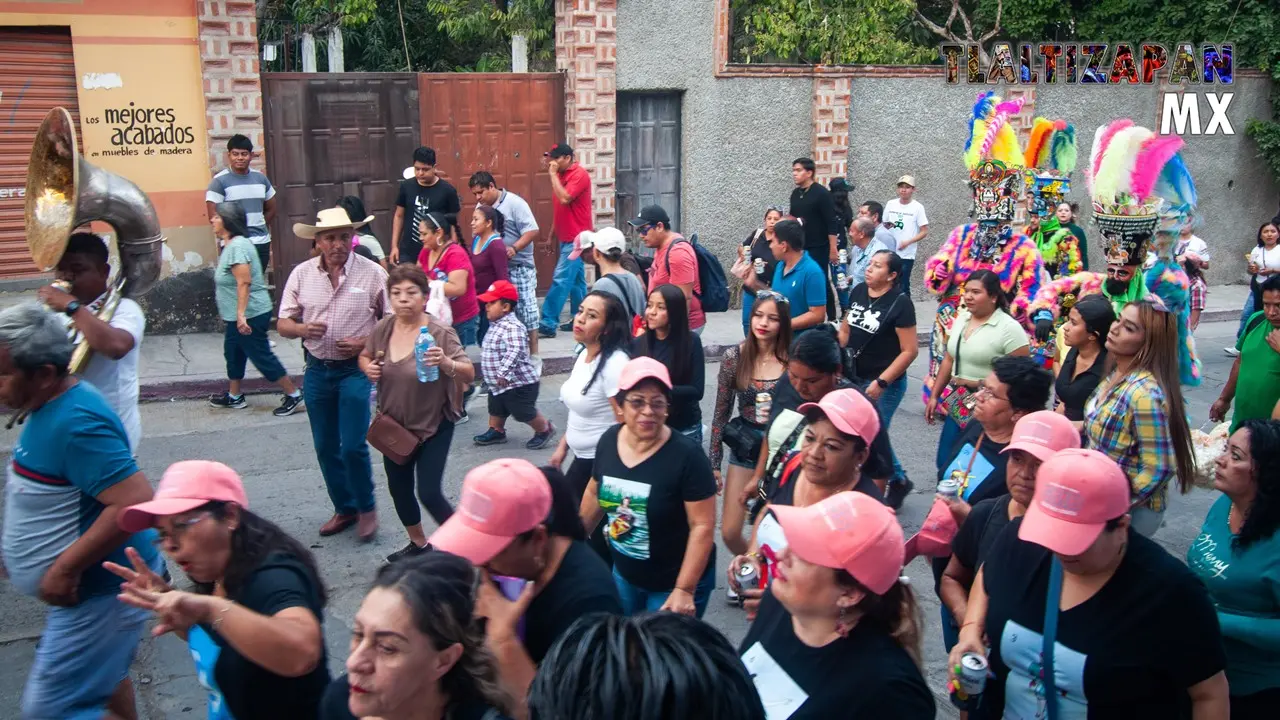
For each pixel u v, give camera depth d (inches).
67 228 203.5
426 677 101.4
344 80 493.7
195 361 432.5
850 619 115.0
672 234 353.4
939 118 610.9
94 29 439.8
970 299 264.8
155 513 126.2
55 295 196.2
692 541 174.6
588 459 228.1
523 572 128.3
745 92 564.1
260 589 127.6
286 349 455.2
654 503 175.5
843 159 588.1
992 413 184.2
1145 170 273.3
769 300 231.8
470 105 520.7
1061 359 289.4
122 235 220.7
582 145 535.2
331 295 267.1
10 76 433.7
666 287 236.4
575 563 134.2
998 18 692.1
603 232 330.6
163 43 451.5
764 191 579.2
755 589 157.3
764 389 232.5
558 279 488.4
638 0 532.1
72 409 153.8
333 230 263.9
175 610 120.5
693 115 557.0
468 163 526.3
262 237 457.1
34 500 155.4
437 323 252.8
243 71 464.1
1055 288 301.7
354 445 271.9
